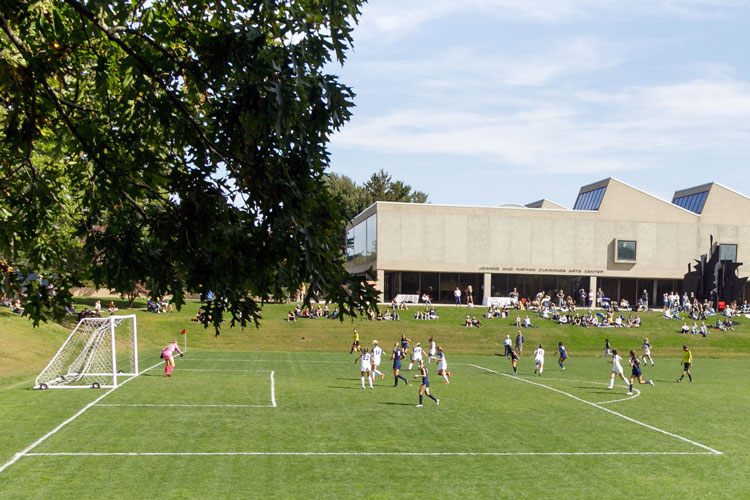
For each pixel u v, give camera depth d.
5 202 8.48
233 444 18.88
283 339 52.88
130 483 15.15
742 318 66.62
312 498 14.70
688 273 74.56
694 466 18.09
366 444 19.44
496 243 73.75
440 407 25.58
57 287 7.74
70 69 8.11
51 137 8.80
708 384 34.94
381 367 39.69
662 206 76.19
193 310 61.88
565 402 27.58
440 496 15.14
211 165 7.08
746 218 77.44
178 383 29.61
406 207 72.50
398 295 72.50
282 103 5.82
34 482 14.97
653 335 58.84
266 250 6.09
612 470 17.58
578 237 75.06
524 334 57.50
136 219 7.50
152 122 7.29
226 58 6.21
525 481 16.44
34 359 36.50
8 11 6.40
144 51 7.04
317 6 6.98
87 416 21.62
